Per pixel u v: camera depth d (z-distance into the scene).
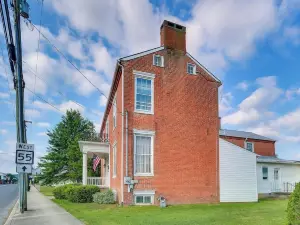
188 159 18.03
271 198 22.86
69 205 17.05
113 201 17.66
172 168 17.41
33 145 12.46
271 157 30.12
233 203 17.94
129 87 17.22
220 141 19.42
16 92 13.69
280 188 26.66
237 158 19.53
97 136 27.66
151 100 17.73
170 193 17.03
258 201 19.52
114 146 20.16
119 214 12.70
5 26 11.16
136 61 17.69
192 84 19.25
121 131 16.89
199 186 18.02
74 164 44.44
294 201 7.82
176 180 17.38
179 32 19.53
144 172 16.75
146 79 17.86
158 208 15.05
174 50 19.08
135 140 16.86
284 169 27.48
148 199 16.50
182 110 18.50
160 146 17.38
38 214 12.89
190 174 17.89
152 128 17.38
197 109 19.05
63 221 10.82
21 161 12.10
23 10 12.59
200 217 11.60
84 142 22.58
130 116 16.91
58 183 50.00
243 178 19.39
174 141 17.83
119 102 18.06
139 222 10.38
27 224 10.28
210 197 18.22
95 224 10.04
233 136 29.12
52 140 52.56
